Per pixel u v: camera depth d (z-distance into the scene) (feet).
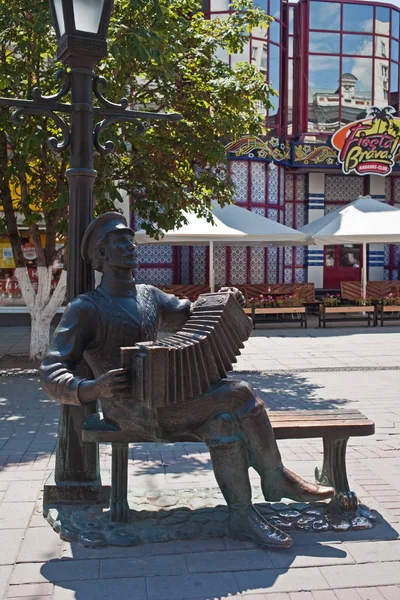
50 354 11.49
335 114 66.95
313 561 11.02
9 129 26.63
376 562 11.02
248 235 45.50
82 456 13.35
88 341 12.07
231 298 12.23
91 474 13.39
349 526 12.36
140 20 25.94
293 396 25.84
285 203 66.59
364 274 53.36
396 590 10.11
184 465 16.78
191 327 12.01
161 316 13.16
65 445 13.32
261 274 61.98
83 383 10.93
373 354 37.04
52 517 12.62
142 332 12.31
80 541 11.66
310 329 49.83
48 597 9.87
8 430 20.30
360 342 42.22
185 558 11.13
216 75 30.12
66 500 13.28
